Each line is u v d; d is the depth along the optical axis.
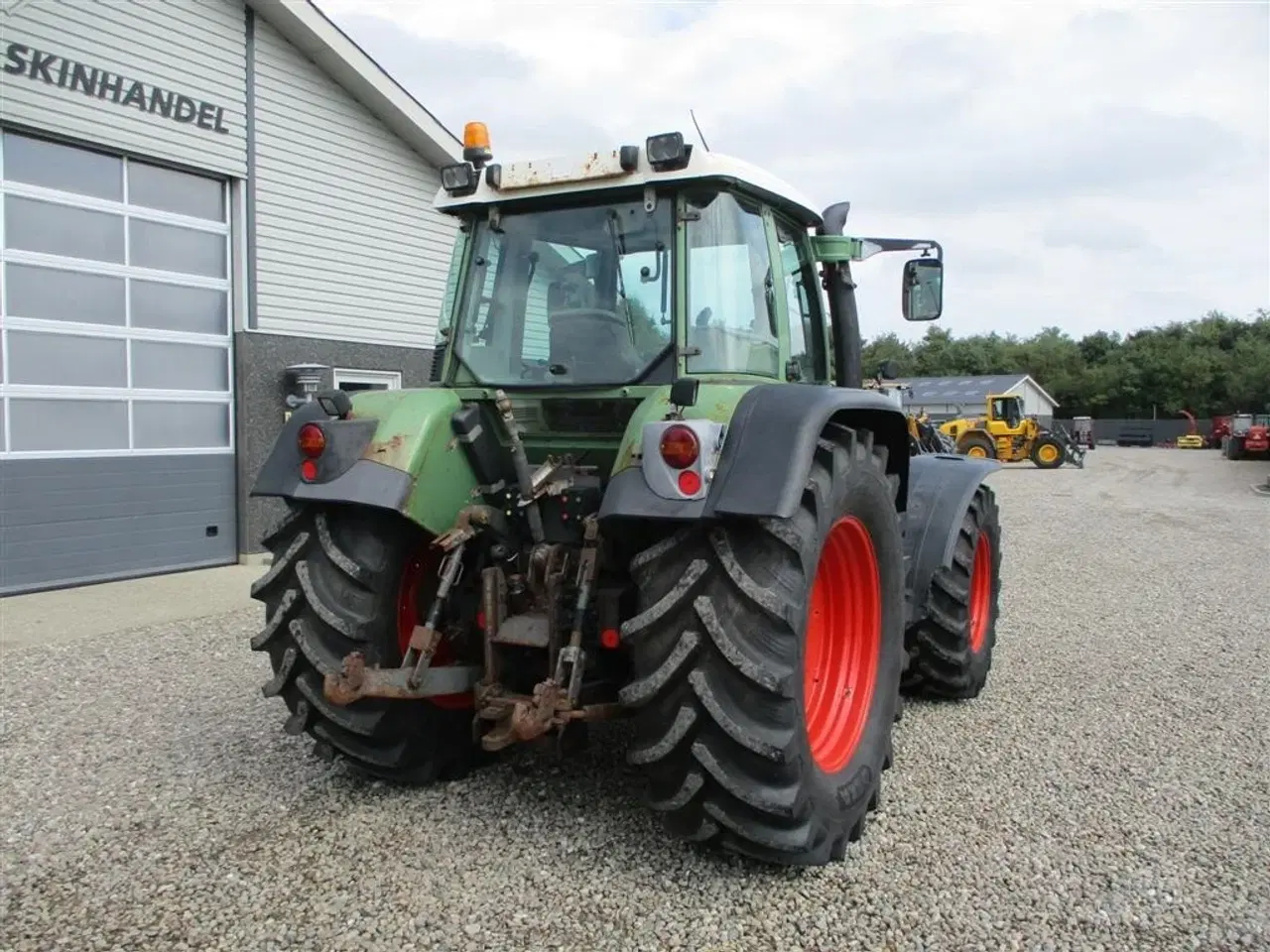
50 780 3.71
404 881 2.88
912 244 4.68
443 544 3.20
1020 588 8.20
